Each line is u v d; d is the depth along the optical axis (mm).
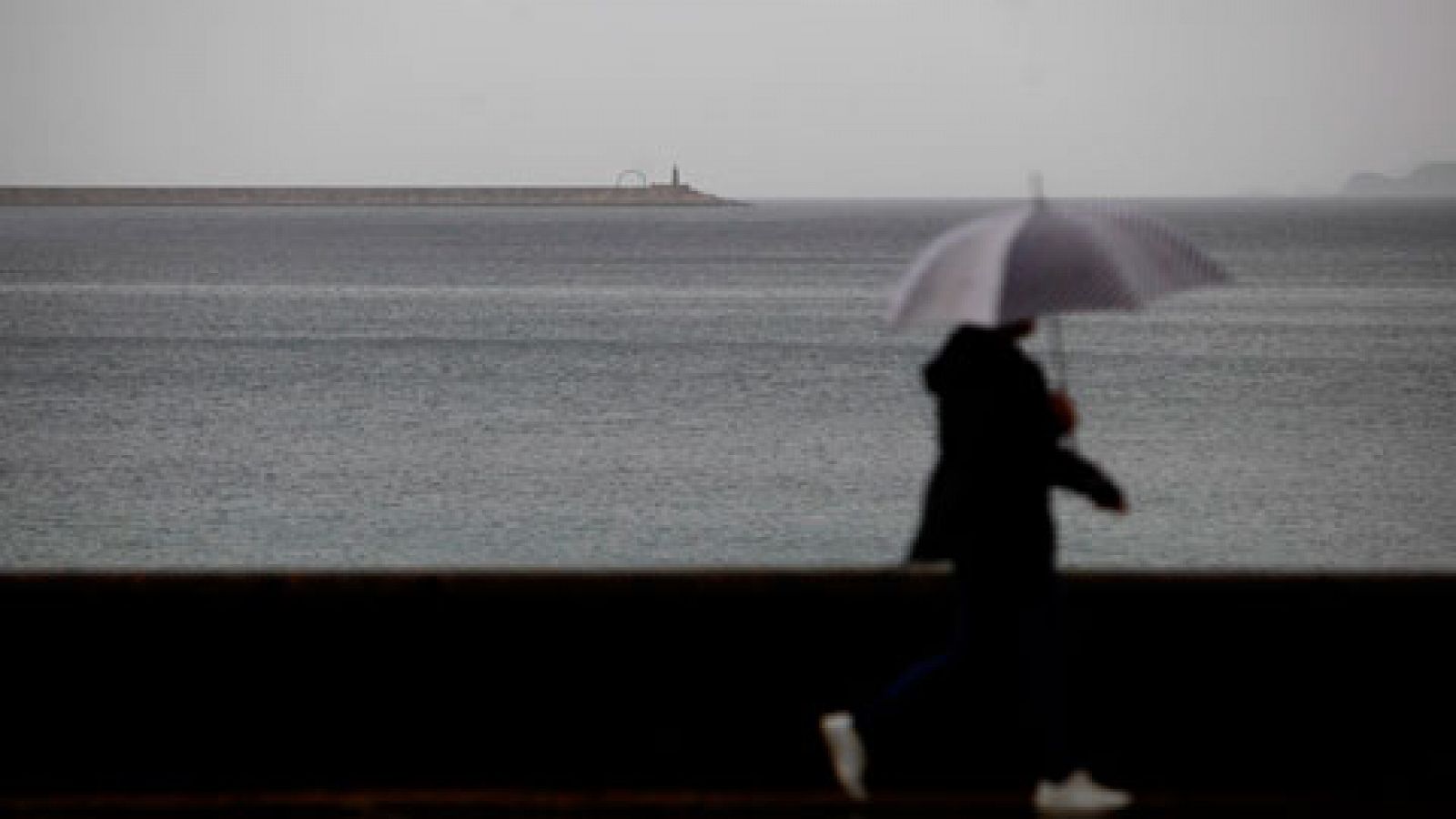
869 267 174000
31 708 12008
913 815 10508
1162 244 8836
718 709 12000
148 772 11680
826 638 11977
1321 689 11766
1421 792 10891
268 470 48750
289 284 141500
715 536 39656
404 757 11906
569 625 12023
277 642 12062
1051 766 9961
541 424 57938
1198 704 11812
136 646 12008
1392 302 120812
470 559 37281
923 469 49031
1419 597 11695
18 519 42000
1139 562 36906
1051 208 8984
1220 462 49719
